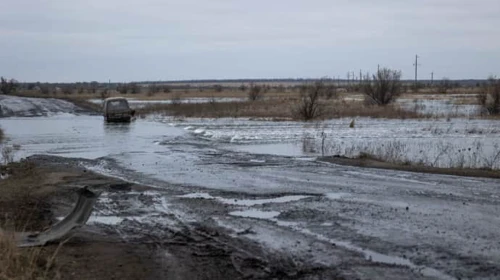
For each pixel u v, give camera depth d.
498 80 51.62
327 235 9.68
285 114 50.59
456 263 7.93
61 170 18.36
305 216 11.20
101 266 8.20
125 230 10.45
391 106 55.12
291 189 14.35
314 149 24.31
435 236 9.41
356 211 11.55
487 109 49.12
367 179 15.91
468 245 8.83
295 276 7.57
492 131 32.97
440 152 22.45
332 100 71.50
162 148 25.52
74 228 9.68
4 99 82.38
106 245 9.40
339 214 11.31
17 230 10.23
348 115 47.50
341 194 13.58
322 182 15.44
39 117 53.81
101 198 13.53
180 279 7.61
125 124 43.25
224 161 20.52
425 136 30.64
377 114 47.44
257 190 14.27
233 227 10.46
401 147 24.17
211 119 47.50
